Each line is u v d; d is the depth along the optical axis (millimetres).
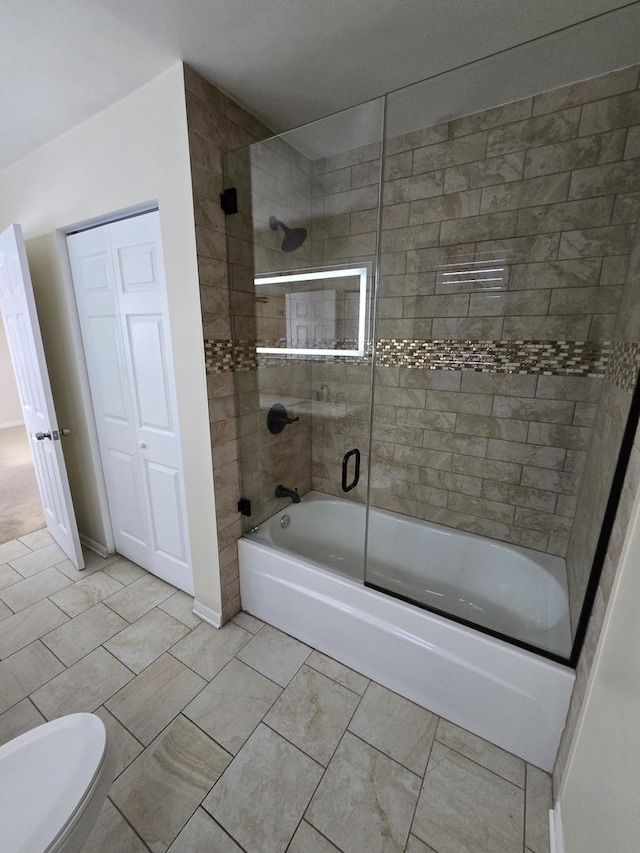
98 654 1678
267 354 1916
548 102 1459
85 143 1654
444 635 1354
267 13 1110
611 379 1405
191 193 1381
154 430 1897
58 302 2080
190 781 1200
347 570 1709
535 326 1654
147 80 1382
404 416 2074
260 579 1824
